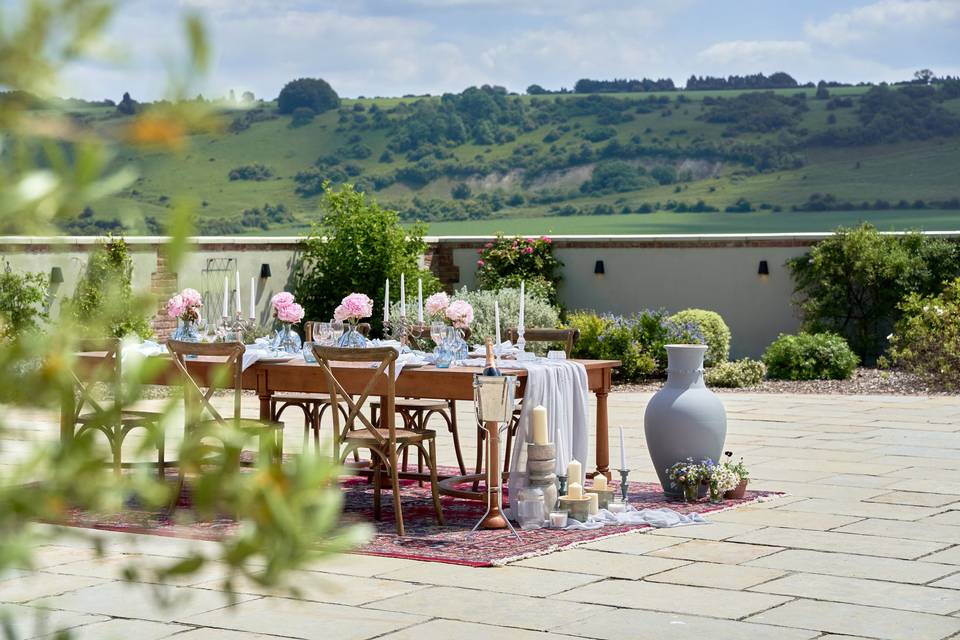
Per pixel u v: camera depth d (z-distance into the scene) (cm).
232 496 87
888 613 474
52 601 496
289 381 720
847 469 833
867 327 1522
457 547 593
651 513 662
